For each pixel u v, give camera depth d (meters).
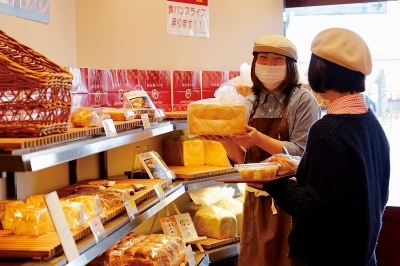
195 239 3.95
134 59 4.09
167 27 4.29
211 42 4.62
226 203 4.34
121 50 4.00
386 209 5.08
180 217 4.02
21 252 1.98
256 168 2.48
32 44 3.11
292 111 3.41
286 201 2.34
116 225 2.55
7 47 2.09
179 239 3.34
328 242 2.28
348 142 2.19
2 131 1.93
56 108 2.02
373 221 2.29
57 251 2.04
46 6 3.26
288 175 2.52
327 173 2.17
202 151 4.21
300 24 5.29
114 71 3.70
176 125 3.74
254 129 3.21
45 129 1.97
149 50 4.18
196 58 4.52
